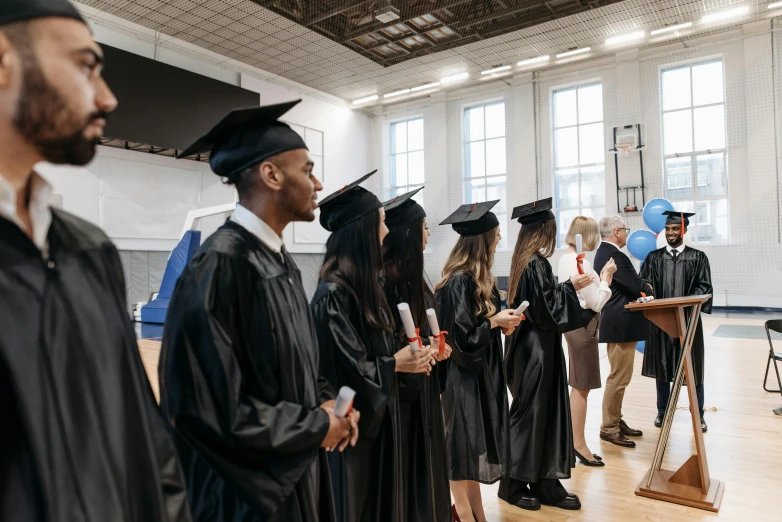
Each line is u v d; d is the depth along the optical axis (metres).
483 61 11.26
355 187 1.67
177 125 8.80
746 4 9.07
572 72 11.76
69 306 0.58
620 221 3.78
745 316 9.86
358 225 1.65
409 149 14.29
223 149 1.09
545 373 2.68
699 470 2.80
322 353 1.54
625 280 3.53
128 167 8.59
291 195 1.09
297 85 12.26
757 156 9.98
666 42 10.64
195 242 3.91
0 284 0.53
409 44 10.05
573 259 3.28
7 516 0.52
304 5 8.16
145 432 0.66
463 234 2.41
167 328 0.99
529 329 2.73
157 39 9.31
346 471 1.60
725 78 10.26
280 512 1.06
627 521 2.55
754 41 9.93
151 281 8.85
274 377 1.04
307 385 1.10
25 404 0.53
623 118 11.10
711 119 10.47
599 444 3.65
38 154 0.57
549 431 2.70
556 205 12.12
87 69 0.58
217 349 0.93
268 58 10.55
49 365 0.55
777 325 4.78
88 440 0.57
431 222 13.69
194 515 1.09
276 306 1.06
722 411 4.33
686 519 2.56
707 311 3.99
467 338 2.22
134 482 0.63
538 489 2.76
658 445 2.99
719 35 10.25
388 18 8.34
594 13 9.12
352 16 8.68
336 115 13.46
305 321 1.15
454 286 2.29
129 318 0.69
